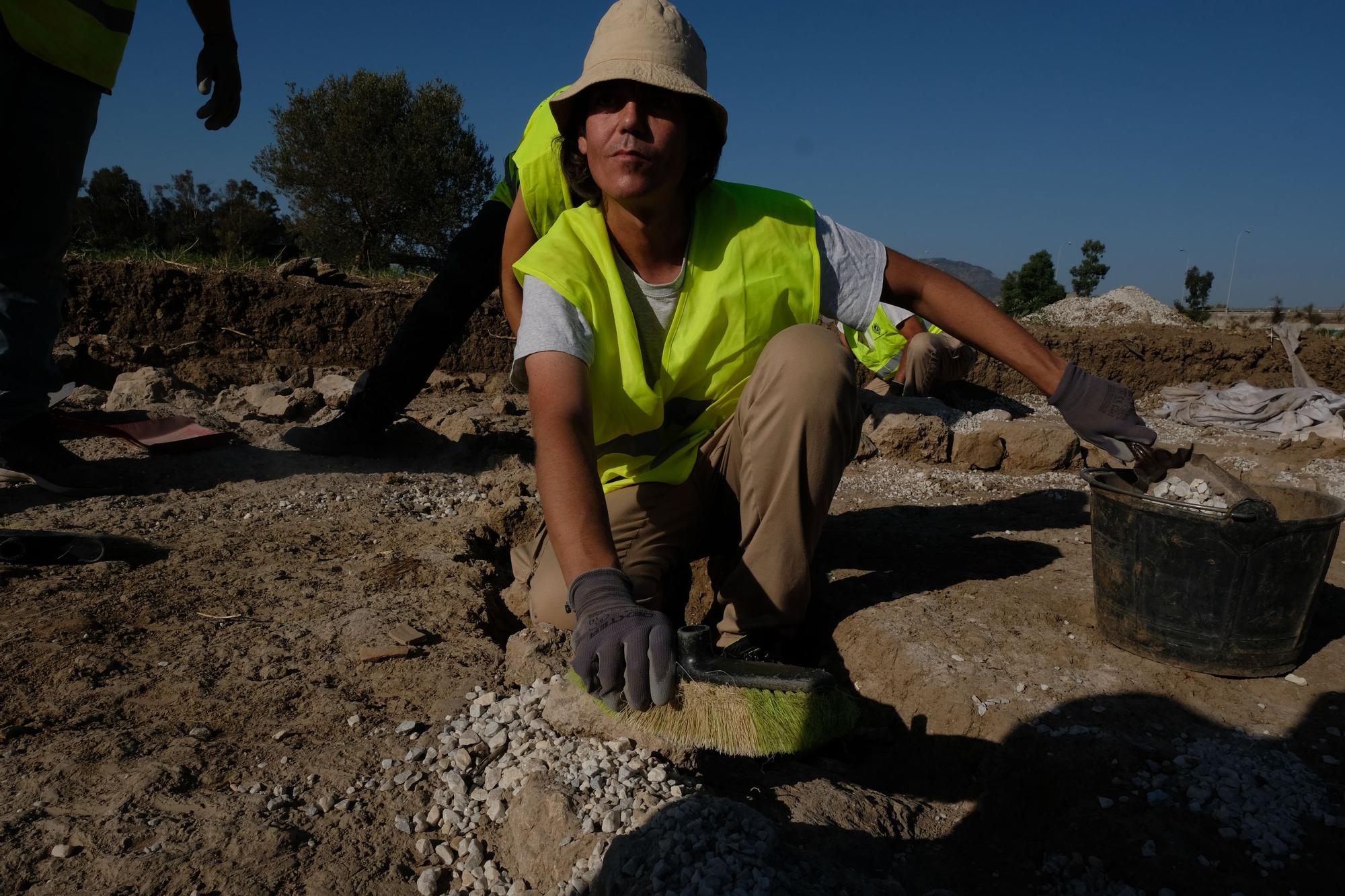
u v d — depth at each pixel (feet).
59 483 12.42
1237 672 8.21
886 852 6.30
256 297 24.21
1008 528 12.96
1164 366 28.04
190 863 5.48
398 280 30.22
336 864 5.58
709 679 5.35
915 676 8.36
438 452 16.14
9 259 11.34
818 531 7.77
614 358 6.78
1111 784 6.89
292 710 7.32
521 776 6.31
